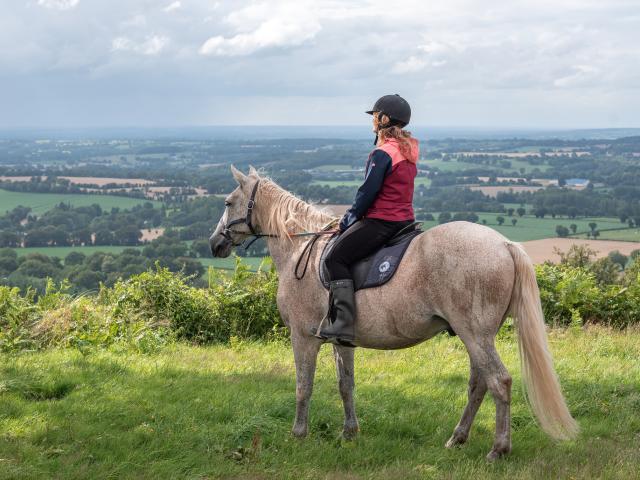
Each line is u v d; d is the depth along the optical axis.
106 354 8.52
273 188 6.17
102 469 4.86
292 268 5.70
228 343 10.48
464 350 9.34
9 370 7.40
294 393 6.83
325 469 5.02
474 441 5.46
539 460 4.91
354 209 5.12
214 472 4.88
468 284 4.66
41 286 28.36
